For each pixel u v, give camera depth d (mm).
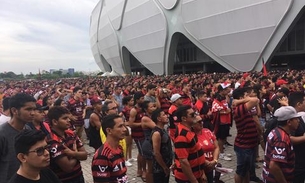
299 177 4449
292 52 35062
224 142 8930
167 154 5023
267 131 4918
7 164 3492
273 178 3896
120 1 57156
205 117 7945
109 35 64438
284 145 3762
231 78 18547
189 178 4125
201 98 8125
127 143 8242
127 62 62344
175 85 14938
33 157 2615
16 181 2625
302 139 4289
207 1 36438
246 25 32250
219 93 8367
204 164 4414
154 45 48750
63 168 3770
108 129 3721
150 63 51750
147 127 5770
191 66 54969
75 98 10711
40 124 4445
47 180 2795
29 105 3684
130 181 6953
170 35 44812
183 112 4285
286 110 3875
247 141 5559
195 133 4488
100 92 14867
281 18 28641
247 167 5668
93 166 3645
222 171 5160
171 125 6887
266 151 4035
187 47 51969
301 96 4863
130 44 56406
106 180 3576
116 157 3672
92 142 6918
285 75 16859
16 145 2658
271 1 29219
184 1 40312
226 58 36281
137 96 7039
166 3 43750
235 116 5680
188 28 40688
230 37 34562
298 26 34250
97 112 6926
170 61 47031
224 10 34375
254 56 32500
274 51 30703
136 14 51938
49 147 3719
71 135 4156
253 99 5465
